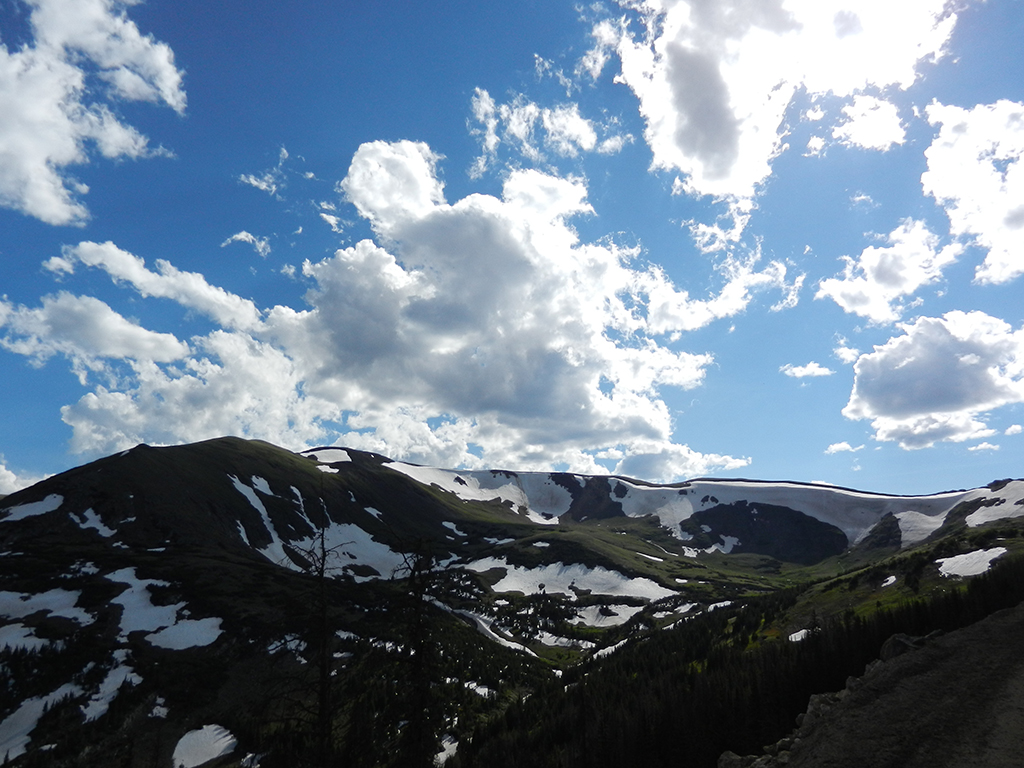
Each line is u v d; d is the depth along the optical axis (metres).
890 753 24.64
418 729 27.70
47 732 80.19
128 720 83.25
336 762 24.73
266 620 111.94
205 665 96.62
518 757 71.38
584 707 74.31
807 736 31.47
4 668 90.62
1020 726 24.59
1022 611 45.78
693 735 57.56
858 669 55.72
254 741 73.88
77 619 108.12
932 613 61.12
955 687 30.70
